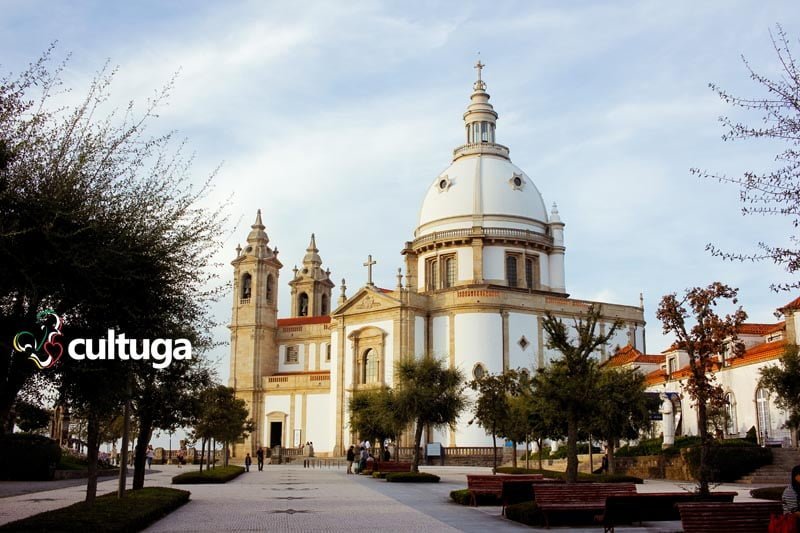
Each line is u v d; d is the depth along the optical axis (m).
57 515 21.02
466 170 93.56
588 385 30.77
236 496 36.72
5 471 49.38
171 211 20.75
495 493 31.22
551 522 24.42
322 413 96.69
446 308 83.12
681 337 30.02
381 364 83.81
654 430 63.47
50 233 17.33
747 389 55.16
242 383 102.19
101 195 19.11
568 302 86.38
